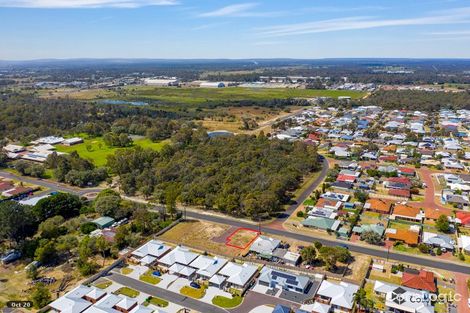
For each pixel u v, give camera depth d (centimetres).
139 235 13200
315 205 15825
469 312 9200
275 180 17025
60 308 9300
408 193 16900
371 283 10400
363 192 16838
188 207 16088
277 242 12469
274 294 10025
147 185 17562
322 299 9788
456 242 12744
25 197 17325
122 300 9500
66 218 15138
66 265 11631
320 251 11456
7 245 12912
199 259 11538
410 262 11525
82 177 18988
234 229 13950
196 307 9506
